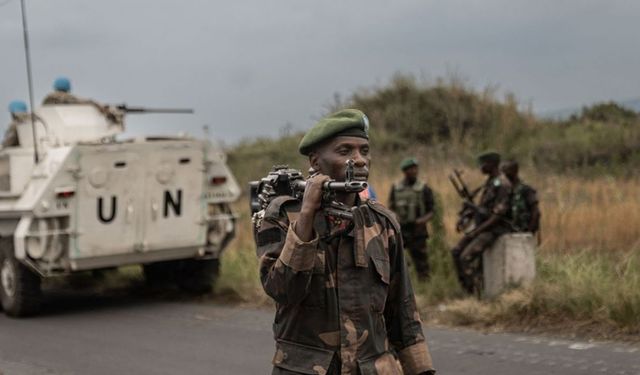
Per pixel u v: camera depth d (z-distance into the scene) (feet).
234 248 45.57
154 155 36.04
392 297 11.12
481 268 32.32
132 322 33.27
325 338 10.25
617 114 75.92
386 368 10.45
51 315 36.04
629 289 27.20
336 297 10.27
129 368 25.13
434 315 30.30
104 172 35.06
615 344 24.64
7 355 27.76
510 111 73.67
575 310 27.25
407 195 34.94
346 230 10.39
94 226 35.22
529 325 27.50
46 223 34.68
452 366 23.21
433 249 34.83
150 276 41.52
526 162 62.18
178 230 36.96
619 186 49.26
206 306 36.50
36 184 35.14
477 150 68.08
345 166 10.44
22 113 38.55
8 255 35.68
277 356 10.51
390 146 72.38
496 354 24.29
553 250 37.14
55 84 39.99
